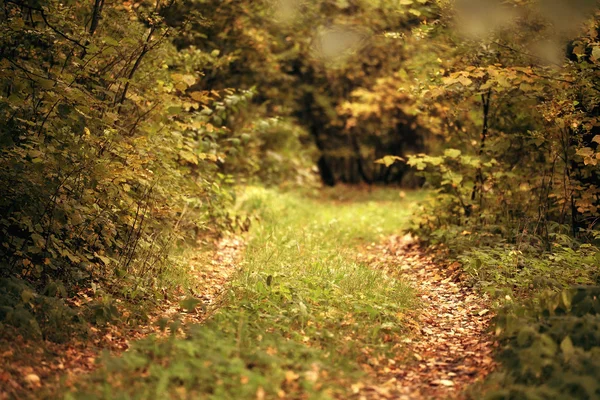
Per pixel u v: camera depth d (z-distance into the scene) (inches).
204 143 469.4
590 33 373.4
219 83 644.7
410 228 523.5
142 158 357.7
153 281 332.5
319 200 912.9
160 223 376.8
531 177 477.1
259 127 550.0
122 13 385.4
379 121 1136.2
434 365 250.4
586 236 404.5
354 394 213.5
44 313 258.2
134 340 261.9
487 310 315.3
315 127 1234.6
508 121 486.0
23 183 290.8
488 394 205.2
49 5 340.5
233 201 528.1
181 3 432.1
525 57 423.2
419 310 323.6
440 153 535.8
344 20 611.5
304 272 362.0
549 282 295.6
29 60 360.5
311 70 996.6
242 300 304.2
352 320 285.3
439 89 414.3
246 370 211.3
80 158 305.6
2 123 295.3
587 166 421.7
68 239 317.1
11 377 209.3
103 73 362.3
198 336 245.6
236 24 568.1
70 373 222.5
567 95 390.0
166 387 203.9
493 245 429.1
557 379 202.1
